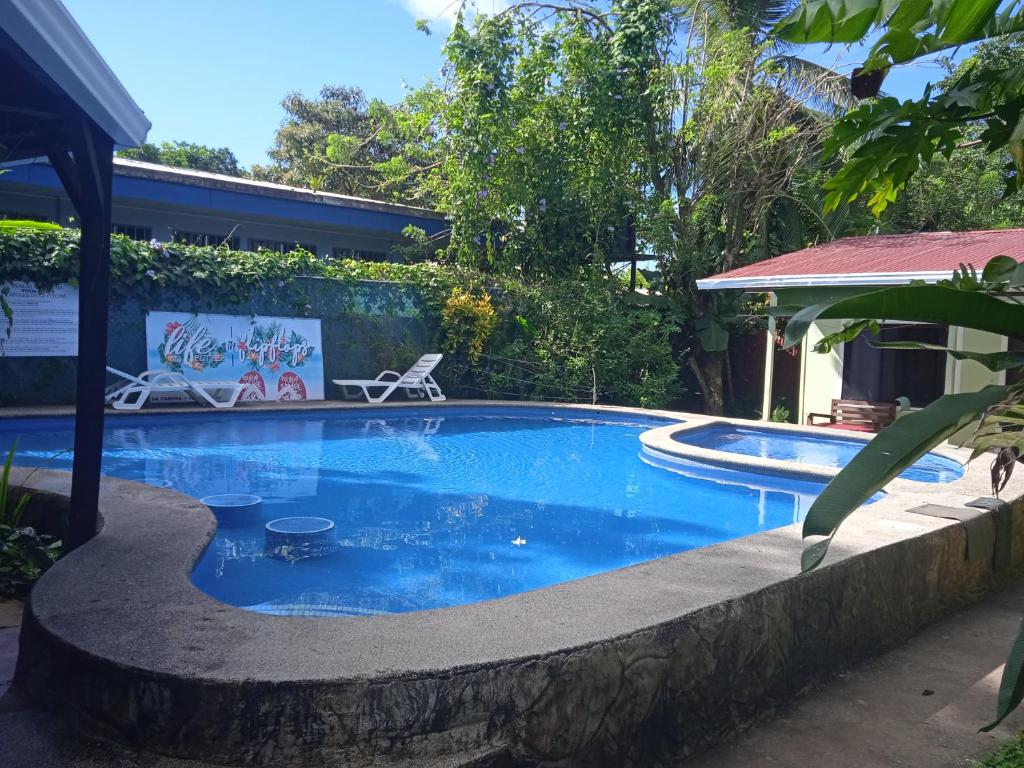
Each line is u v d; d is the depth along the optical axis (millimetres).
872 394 12078
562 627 2654
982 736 2982
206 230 14992
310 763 2186
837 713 3189
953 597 4535
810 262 12312
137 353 11328
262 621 2668
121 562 3322
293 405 11922
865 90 2297
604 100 15000
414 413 12500
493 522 6078
